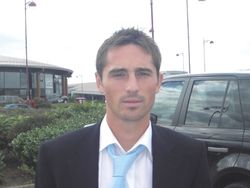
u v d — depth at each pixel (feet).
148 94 6.64
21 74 266.57
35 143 29.48
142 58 6.61
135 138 6.73
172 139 6.85
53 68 285.64
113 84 6.63
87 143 6.76
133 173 6.63
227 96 16.76
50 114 42.63
